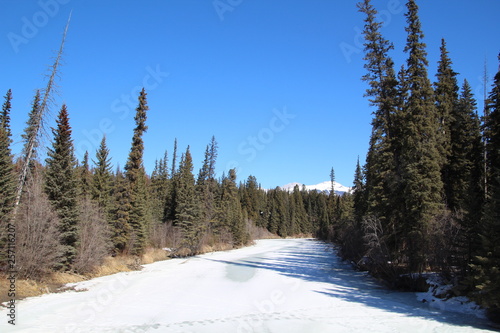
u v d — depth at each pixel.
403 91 28.16
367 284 25.34
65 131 24.02
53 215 21.08
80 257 24.00
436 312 16.19
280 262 40.66
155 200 59.75
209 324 13.64
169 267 33.34
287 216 121.62
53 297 17.59
